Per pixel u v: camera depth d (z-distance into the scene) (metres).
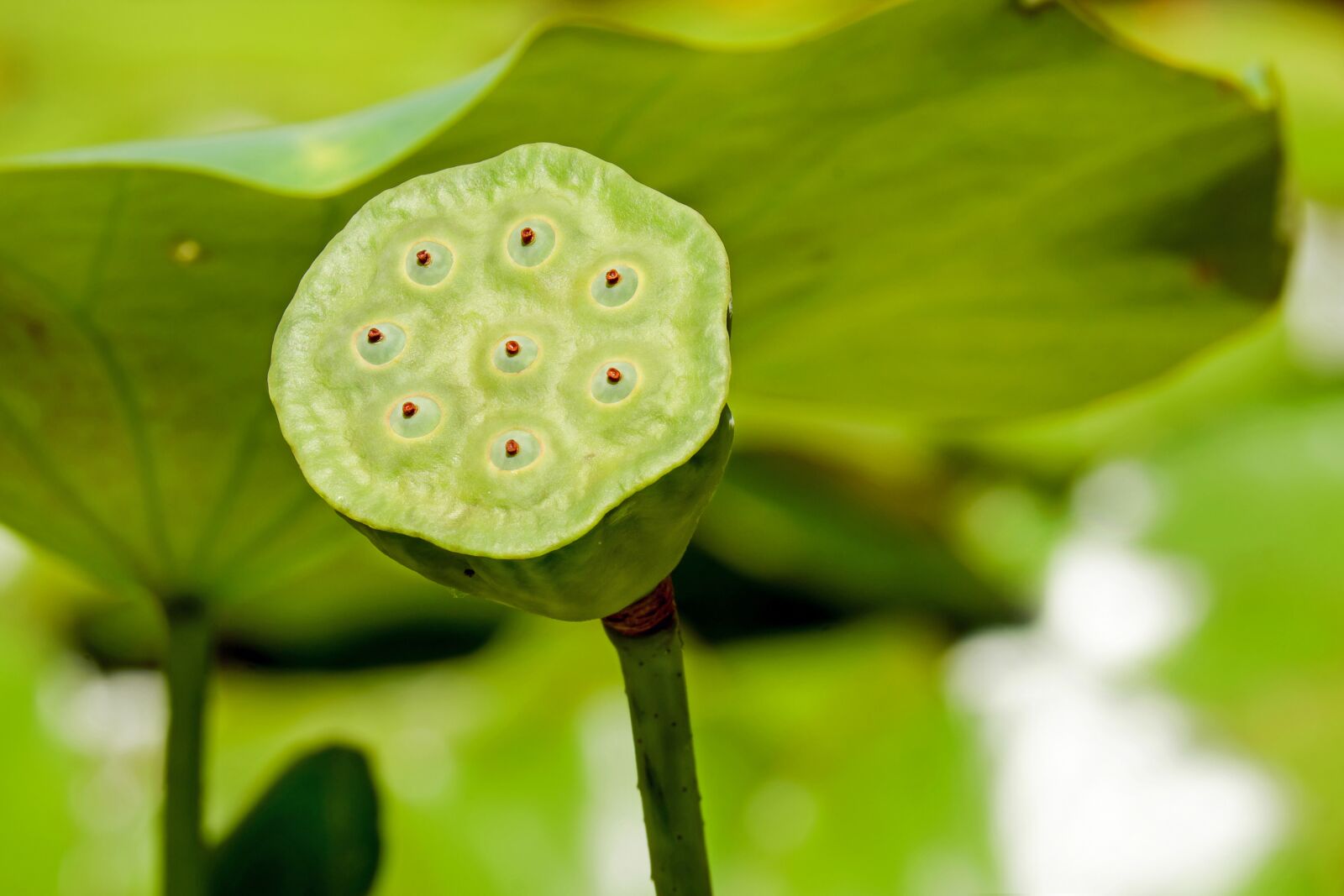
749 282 0.96
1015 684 2.03
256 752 1.90
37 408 0.91
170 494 0.94
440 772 1.72
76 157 0.89
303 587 2.07
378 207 0.78
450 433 0.76
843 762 1.87
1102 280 0.99
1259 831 1.85
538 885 1.65
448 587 0.76
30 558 2.06
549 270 0.77
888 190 0.94
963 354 1.03
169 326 0.90
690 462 0.76
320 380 0.77
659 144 0.90
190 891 0.96
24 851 1.64
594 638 1.97
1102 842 1.83
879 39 0.88
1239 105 0.93
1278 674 2.07
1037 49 0.89
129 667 2.04
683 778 0.80
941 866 1.80
